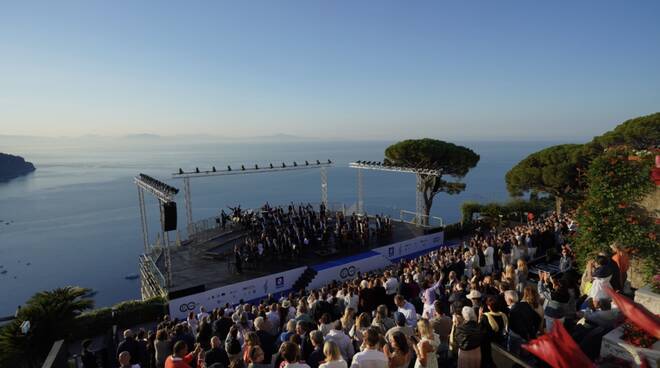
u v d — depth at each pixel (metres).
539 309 6.59
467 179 177.12
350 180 182.00
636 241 9.99
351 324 8.15
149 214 108.06
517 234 16.73
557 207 29.81
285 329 8.82
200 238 26.44
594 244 10.88
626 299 3.93
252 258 21.17
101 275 56.34
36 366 12.92
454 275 10.39
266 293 18.92
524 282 10.72
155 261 22.45
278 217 27.02
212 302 17.27
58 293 14.28
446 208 108.12
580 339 6.66
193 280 18.97
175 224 17.53
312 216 27.16
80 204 130.75
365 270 22.20
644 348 5.61
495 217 30.83
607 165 10.92
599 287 7.90
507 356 5.64
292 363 4.94
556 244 17.19
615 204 10.58
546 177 28.12
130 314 16.17
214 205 115.94
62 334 13.45
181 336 8.88
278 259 22.09
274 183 179.12
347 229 24.45
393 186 156.62
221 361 6.54
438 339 6.38
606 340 6.09
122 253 69.62
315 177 199.12
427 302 9.18
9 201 143.00
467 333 5.89
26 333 12.63
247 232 26.72
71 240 80.94
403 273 12.98
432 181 32.62
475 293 7.62
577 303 9.05
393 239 26.25
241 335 8.65
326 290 13.22
